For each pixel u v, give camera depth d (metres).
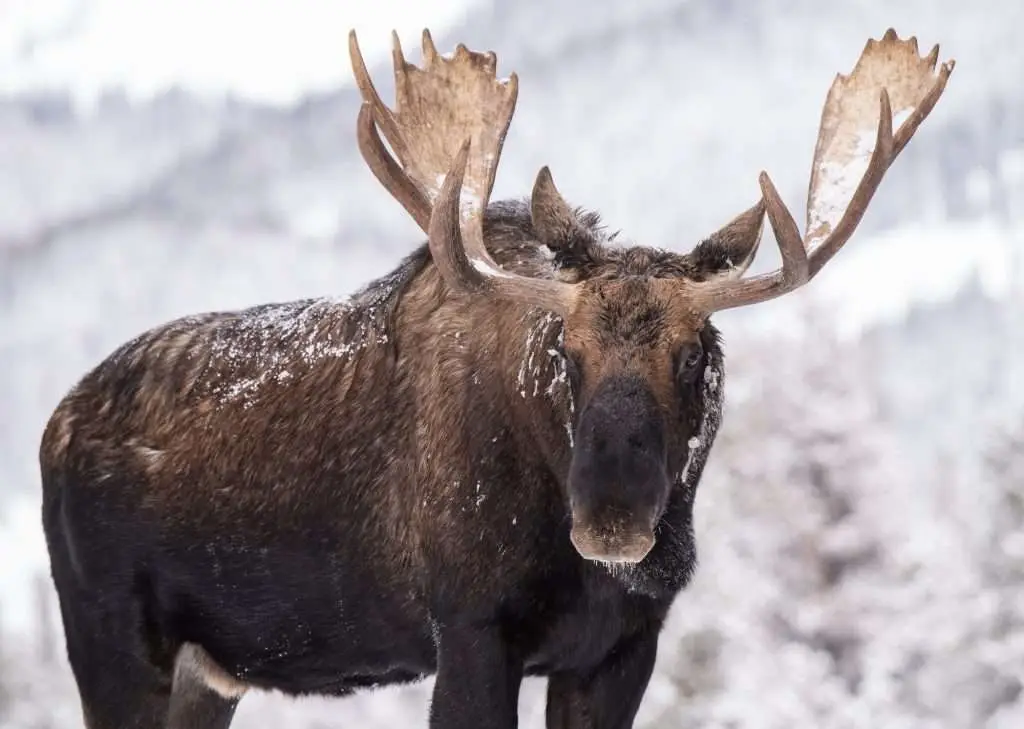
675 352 25.30
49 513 32.25
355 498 29.20
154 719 31.55
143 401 31.66
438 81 28.69
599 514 23.59
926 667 97.00
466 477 27.53
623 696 27.72
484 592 27.30
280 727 91.12
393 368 29.17
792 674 77.12
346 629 29.80
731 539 100.12
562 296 25.78
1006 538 100.75
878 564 101.94
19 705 135.25
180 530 30.67
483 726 27.28
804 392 107.12
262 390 30.58
